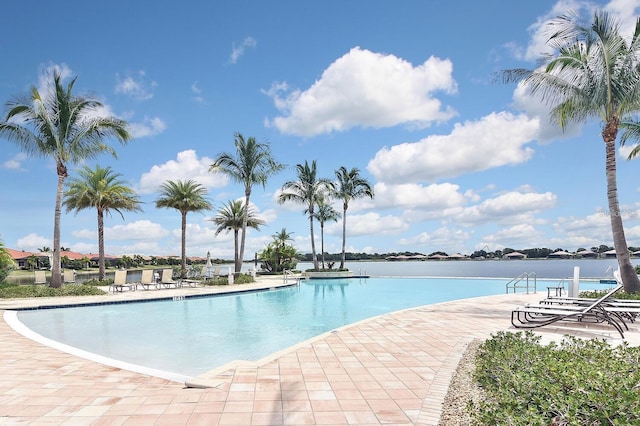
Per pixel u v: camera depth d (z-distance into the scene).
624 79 10.40
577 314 6.67
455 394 3.69
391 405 3.49
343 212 27.38
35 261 43.19
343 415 3.28
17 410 3.43
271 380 4.20
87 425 3.11
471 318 8.25
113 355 6.65
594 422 2.13
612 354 3.77
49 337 8.11
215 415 3.29
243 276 20.75
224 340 7.79
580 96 10.87
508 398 2.54
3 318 9.33
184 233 26.06
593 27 10.32
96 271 39.38
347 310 12.02
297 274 27.86
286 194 27.06
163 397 3.74
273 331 8.71
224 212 28.67
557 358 3.45
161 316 10.84
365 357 5.14
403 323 7.67
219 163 22.47
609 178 11.02
